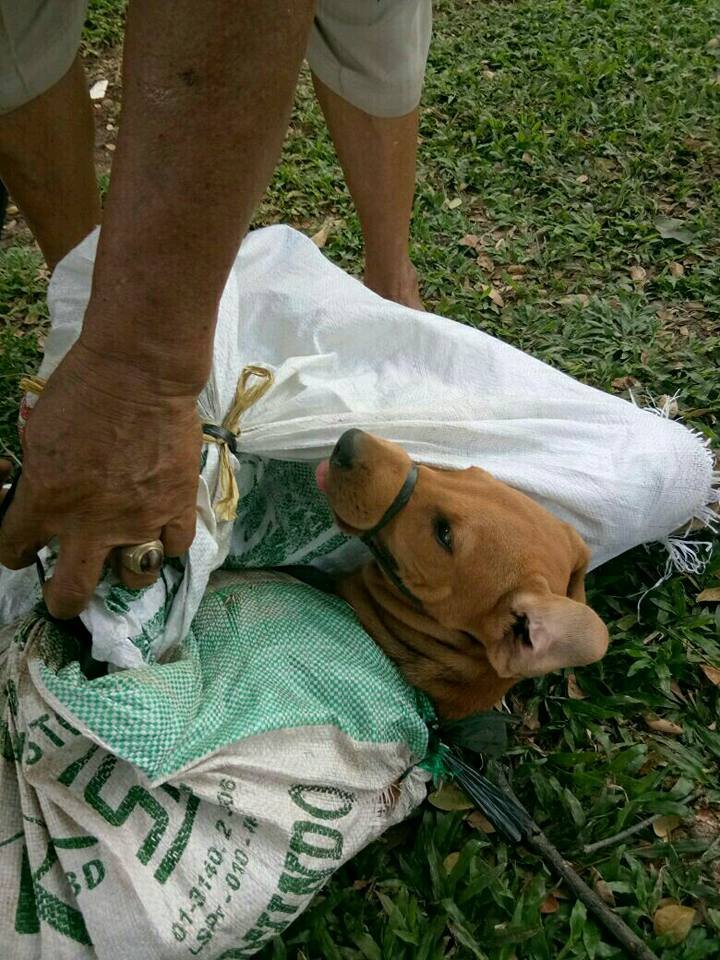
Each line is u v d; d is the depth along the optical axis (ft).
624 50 18.79
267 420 8.09
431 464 8.27
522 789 8.50
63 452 5.61
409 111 10.18
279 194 15.25
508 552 7.39
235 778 6.35
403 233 11.54
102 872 6.02
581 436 8.77
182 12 4.71
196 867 6.14
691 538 10.36
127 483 5.74
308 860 6.47
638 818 8.36
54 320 7.88
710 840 8.16
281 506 8.48
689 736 8.89
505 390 8.93
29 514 5.95
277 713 6.59
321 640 7.25
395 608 7.89
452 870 7.70
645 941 7.47
